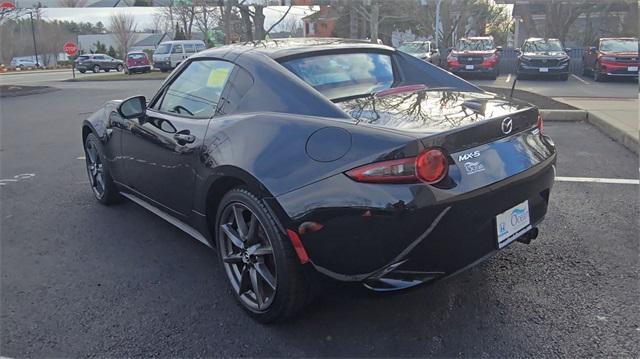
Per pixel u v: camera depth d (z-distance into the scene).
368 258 2.50
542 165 3.01
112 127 4.55
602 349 2.61
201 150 3.23
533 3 31.70
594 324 2.82
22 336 2.90
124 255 3.94
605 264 3.51
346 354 2.65
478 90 3.73
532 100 11.20
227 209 3.05
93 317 3.08
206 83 3.60
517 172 2.80
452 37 35.00
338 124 2.70
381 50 3.83
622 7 29.41
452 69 20.05
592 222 4.26
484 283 3.29
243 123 3.05
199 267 3.71
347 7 29.97
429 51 22.75
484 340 2.72
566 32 31.25
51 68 57.44
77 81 27.14
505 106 3.10
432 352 2.64
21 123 11.32
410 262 2.53
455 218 2.54
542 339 2.71
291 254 2.68
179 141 3.48
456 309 3.02
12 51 69.19
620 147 6.89
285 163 2.69
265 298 2.93
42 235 4.38
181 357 2.68
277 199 2.64
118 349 2.76
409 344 2.71
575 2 28.92
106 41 80.31
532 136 3.11
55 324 3.02
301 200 2.57
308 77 3.24
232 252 3.16
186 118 3.59
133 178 4.34
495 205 2.70
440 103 3.04
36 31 72.25
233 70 3.43
